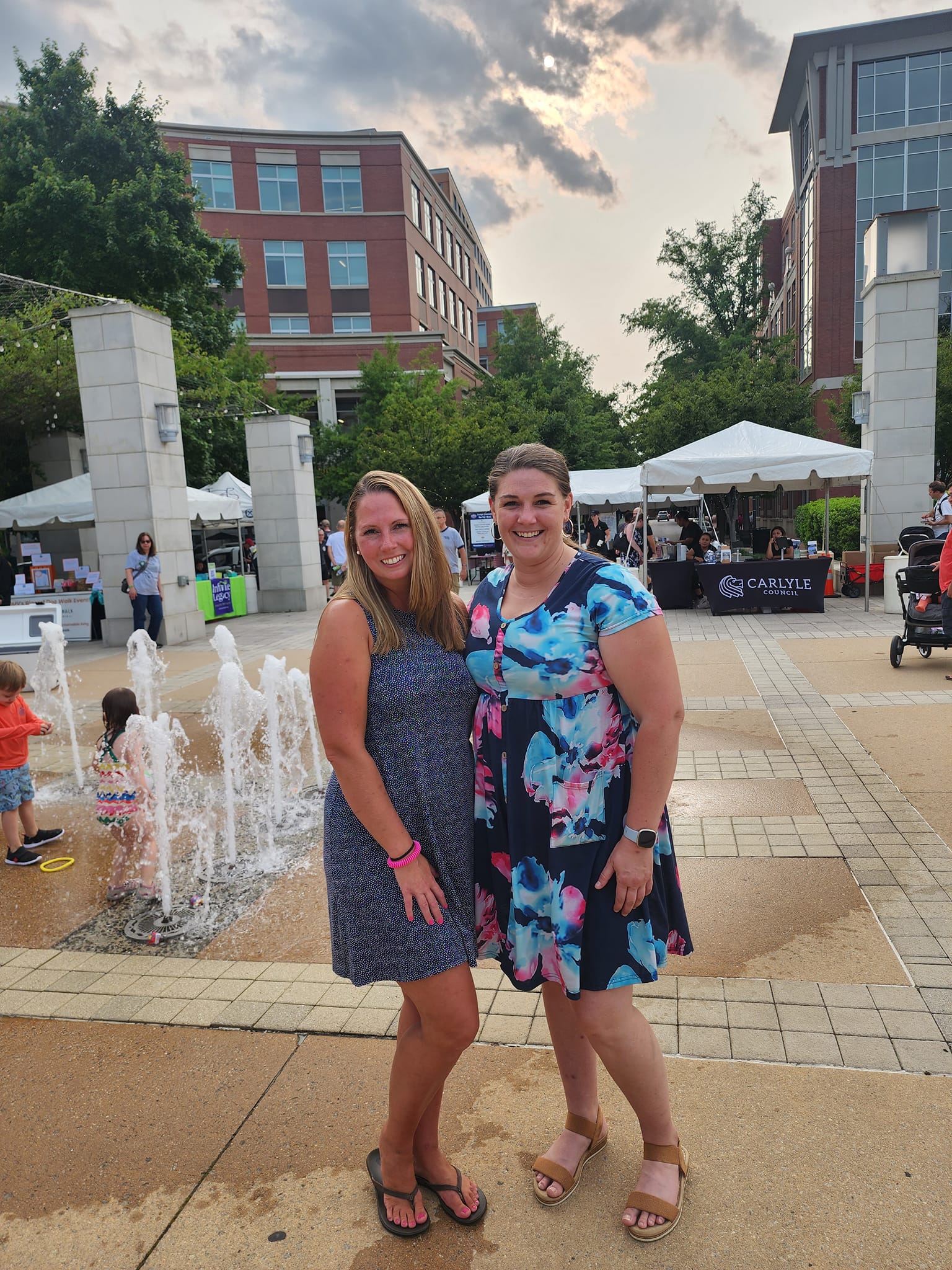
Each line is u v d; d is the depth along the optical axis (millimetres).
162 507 12680
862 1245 1836
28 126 19359
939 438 20406
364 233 37938
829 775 5043
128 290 20109
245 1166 2199
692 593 13781
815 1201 1960
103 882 4188
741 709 6703
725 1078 2398
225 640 8102
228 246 23844
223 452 25016
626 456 40719
